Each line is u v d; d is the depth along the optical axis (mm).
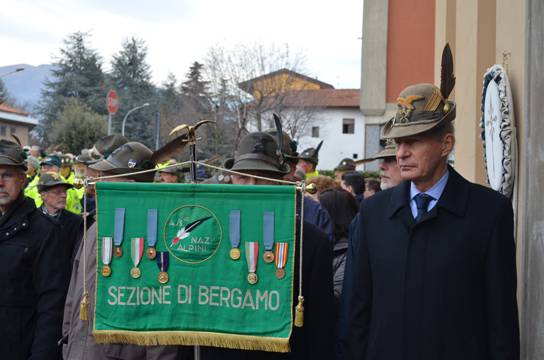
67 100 55031
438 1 8305
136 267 3193
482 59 5676
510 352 2900
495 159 4523
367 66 14031
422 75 13688
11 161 4117
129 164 4051
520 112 4262
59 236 4230
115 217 3221
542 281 3658
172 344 3174
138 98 54844
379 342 3061
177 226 3191
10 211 4211
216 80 33625
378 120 14125
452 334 2924
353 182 7473
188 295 3158
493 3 5609
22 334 4105
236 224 3146
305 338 3262
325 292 3230
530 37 3871
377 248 3141
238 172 3416
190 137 3426
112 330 3174
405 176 3100
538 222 3732
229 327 3117
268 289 3111
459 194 3061
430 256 2998
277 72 35344
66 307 3799
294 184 3150
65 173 9219
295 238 3145
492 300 2939
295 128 36000
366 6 13906
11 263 4094
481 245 2969
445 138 3102
